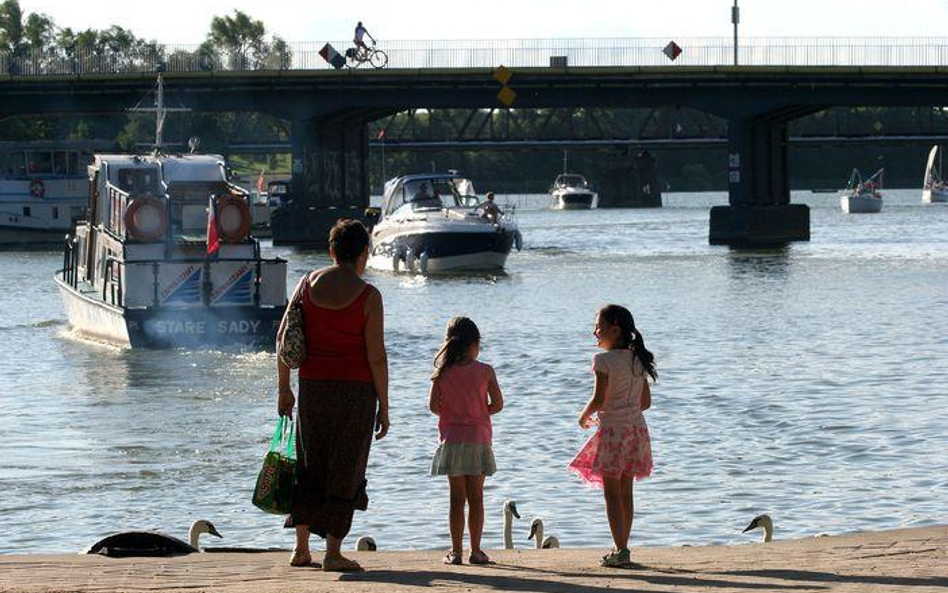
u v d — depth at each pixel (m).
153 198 94.25
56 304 136.12
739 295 141.00
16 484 55.03
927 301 132.00
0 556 32.62
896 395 75.62
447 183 188.62
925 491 51.78
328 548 29.48
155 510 50.59
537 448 61.12
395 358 94.56
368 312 29.05
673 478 54.50
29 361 93.00
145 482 55.41
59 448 62.88
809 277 163.00
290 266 190.12
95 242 107.12
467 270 177.88
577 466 31.61
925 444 60.91
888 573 27.33
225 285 94.06
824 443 61.62
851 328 110.38
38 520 49.16
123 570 29.52
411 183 187.38
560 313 124.69
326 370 29.09
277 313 94.25
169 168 102.38
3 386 82.56
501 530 46.66
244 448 62.56
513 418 69.06
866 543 31.17
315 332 29.09
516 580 27.89
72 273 113.56
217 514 49.84
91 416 71.75
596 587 26.83
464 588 26.91
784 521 47.59
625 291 147.12
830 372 85.19
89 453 61.62
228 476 56.50
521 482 53.97
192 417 70.94
